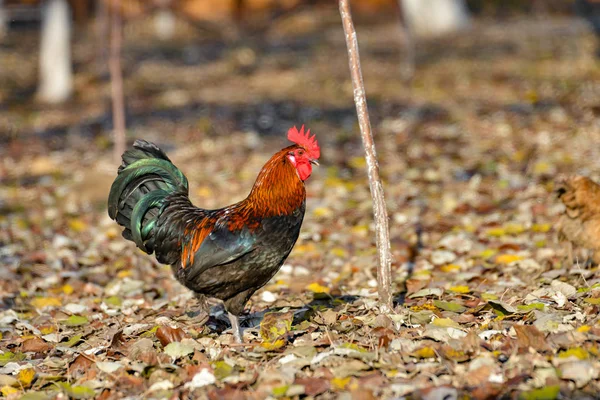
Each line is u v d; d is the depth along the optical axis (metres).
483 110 18.28
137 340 6.51
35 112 21.67
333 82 24.16
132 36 36.84
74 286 8.96
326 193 12.52
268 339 6.38
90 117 20.75
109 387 5.62
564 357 5.35
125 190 6.62
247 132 18.08
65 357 6.48
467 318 6.51
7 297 8.55
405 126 17.42
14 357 6.55
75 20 37.66
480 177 12.70
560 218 7.98
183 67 28.86
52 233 11.37
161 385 5.50
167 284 8.78
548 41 28.27
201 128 18.59
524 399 4.85
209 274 6.09
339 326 6.55
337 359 5.67
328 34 35.41
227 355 6.01
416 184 12.66
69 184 14.05
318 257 9.50
